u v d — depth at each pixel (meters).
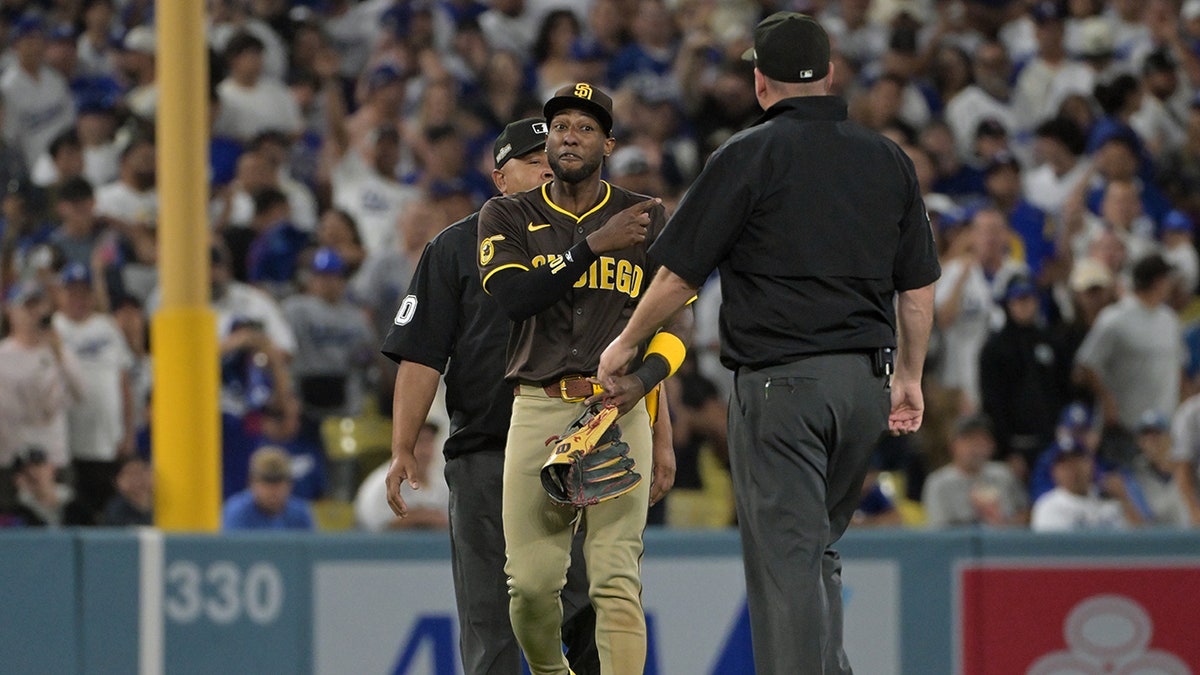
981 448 33.34
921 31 56.59
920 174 44.84
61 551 24.52
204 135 28.41
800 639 14.67
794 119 15.16
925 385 36.03
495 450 17.91
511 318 15.48
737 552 25.92
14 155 42.31
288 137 42.91
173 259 28.12
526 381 16.11
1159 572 26.64
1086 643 26.44
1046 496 32.84
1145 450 35.25
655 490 16.97
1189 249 44.22
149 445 35.47
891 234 15.28
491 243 15.75
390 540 25.53
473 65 49.97
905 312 15.70
